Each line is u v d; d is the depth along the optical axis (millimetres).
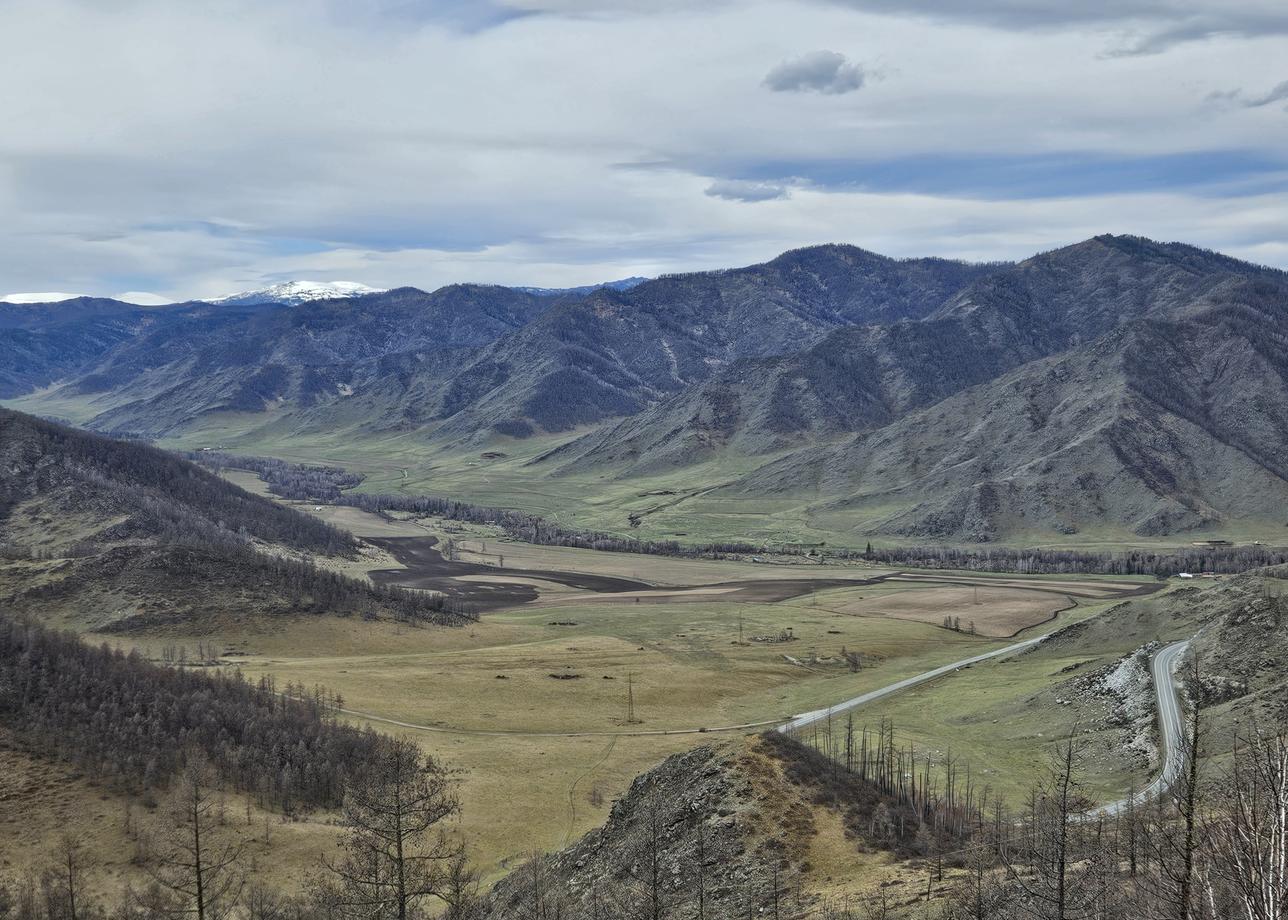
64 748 165000
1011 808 134125
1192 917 53031
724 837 113938
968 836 114188
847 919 88812
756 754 127562
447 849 149750
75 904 128875
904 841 112188
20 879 136000
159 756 167625
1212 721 149375
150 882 136875
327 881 128750
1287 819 46188
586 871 122875
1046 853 81125
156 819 153750
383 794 73625
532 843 158250
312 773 172375
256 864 143500
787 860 108625
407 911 74312
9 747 162500
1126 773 148875
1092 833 101375
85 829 148750
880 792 124250
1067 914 68625
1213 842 53781
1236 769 55344
